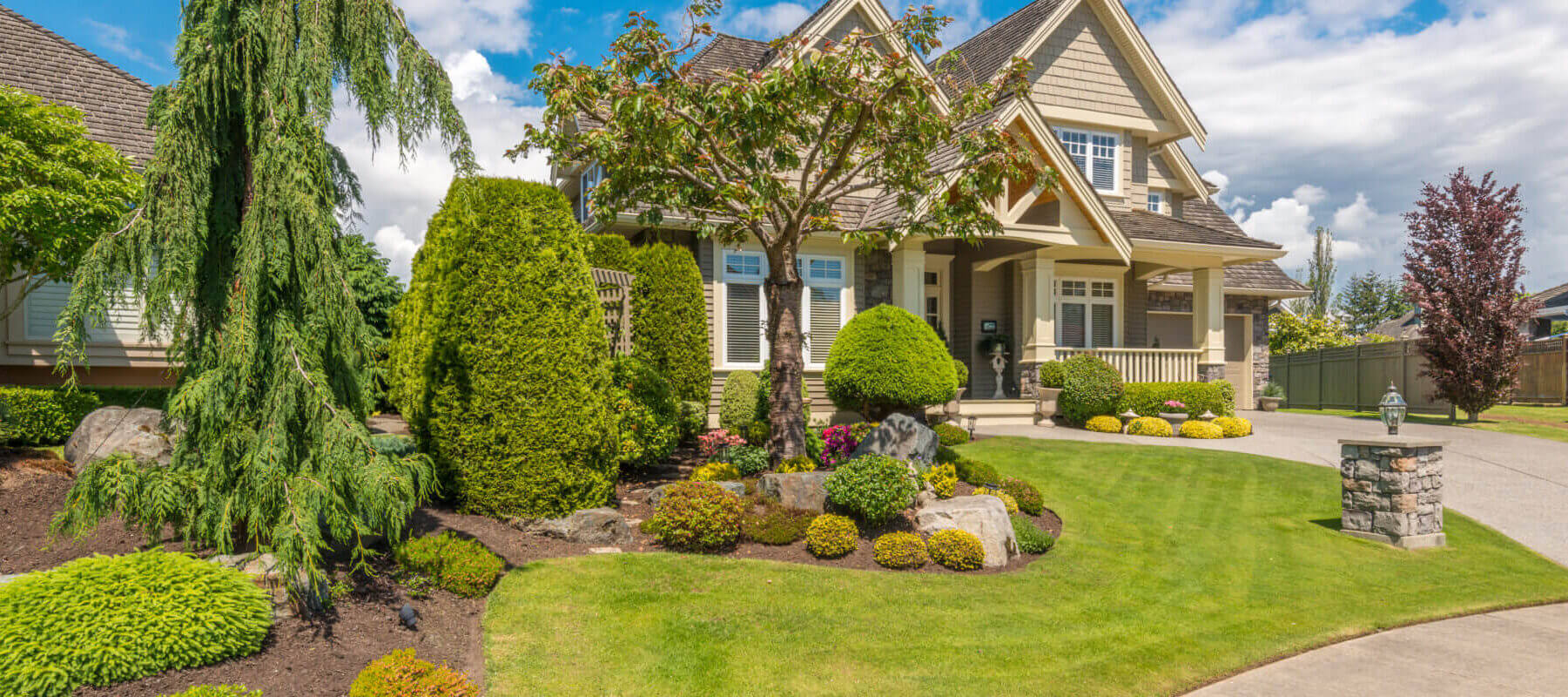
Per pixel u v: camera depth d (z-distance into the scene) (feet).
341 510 19.74
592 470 28.14
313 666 16.10
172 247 18.25
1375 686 18.76
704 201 35.01
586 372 28.12
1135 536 31.01
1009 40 62.08
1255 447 48.96
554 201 29.19
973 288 61.93
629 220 45.73
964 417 54.54
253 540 20.71
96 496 17.79
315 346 20.31
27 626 13.78
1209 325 60.95
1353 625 22.95
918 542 26.81
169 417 19.42
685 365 42.91
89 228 31.14
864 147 35.24
